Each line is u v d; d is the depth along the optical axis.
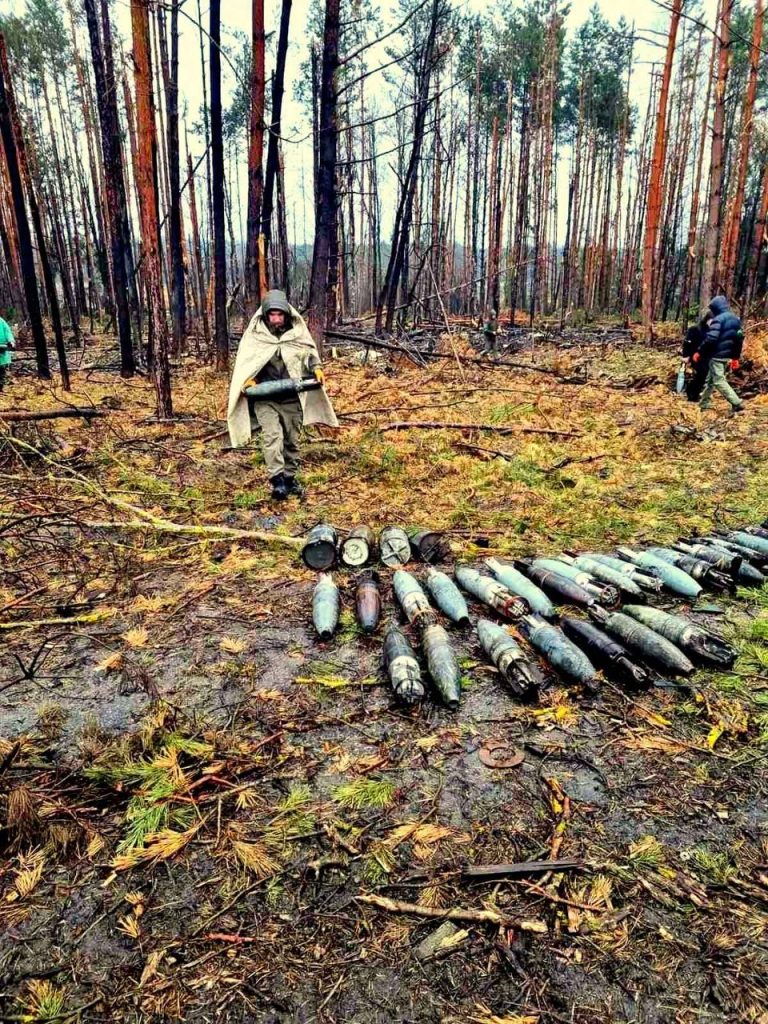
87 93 23.11
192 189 21.91
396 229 17.45
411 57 19.12
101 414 7.94
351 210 27.25
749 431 8.02
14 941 1.79
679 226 31.03
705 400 9.27
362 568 4.35
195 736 2.63
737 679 2.98
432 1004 1.61
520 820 2.20
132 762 2.45
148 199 7.39
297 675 3.10
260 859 2.02
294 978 1.69
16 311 23.59
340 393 10.61
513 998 1.63
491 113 31.02
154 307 7.92
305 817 2.21
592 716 2.76
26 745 2.57
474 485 6.05
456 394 10.67
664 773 2.41
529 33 28.30
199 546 4.68
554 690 2.95
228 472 6.41
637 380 11.68
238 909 1.88
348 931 1.81
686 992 1.63
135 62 6.65
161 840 2.10
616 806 2.25
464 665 3.16
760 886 1.93
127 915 1.87
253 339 5.50
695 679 2.99
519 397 10.37
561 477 6.34
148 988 1.66
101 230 22.86
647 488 6.04
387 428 8.04
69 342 19.50
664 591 3.94
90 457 6.57
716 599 3.85
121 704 2.89
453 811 2.24
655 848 2.06
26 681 3.06
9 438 5.27
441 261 26.30
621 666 2.94
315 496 5.80
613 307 36.56
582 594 3.59
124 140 22.84
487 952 1.75
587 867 2.00
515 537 4.82
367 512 5.34
